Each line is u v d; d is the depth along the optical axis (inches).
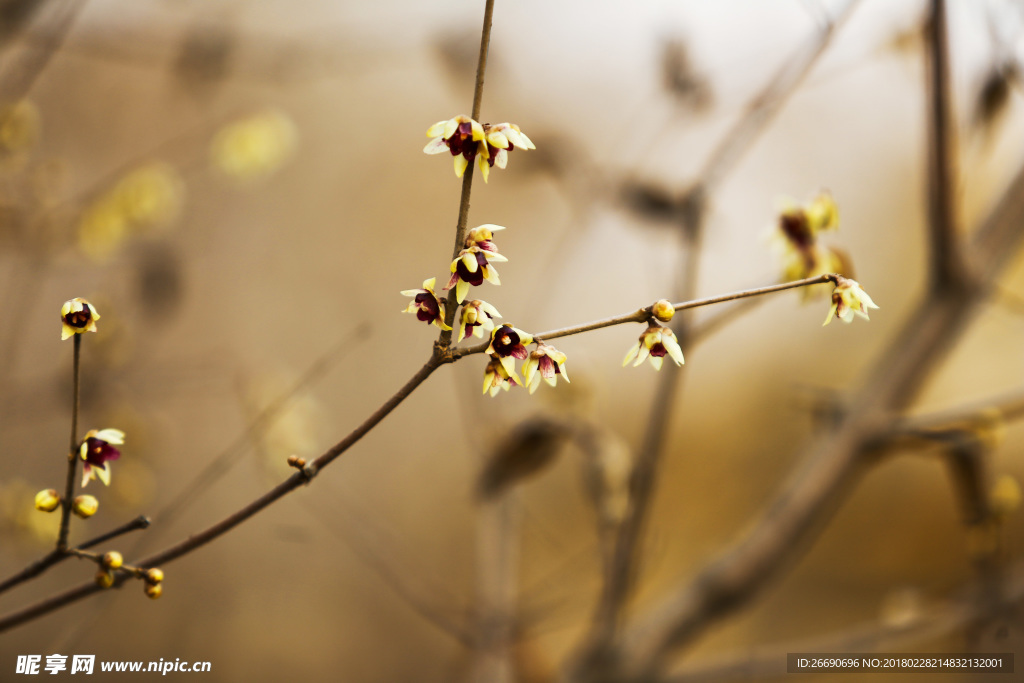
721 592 55.7
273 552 144.8
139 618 125.9
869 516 180.4
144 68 96.4
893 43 55.4
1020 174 58.1
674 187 54.4
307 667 127.1
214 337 138.7
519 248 172.1
